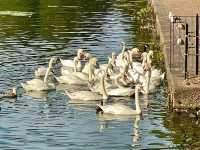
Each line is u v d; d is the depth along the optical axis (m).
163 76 30.61
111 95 29.11
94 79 30.95
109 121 25.52
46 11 49.50
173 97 26.38
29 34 40.78
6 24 44.22
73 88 30.48
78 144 23.00
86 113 26.53
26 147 22.73
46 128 24.64
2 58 34.69
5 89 29.66
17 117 25.91
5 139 23.50
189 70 29.11
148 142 23.19
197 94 26.22
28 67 33.09
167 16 42.97
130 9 50.00
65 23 44.12
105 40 38.75
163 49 34.16
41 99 28.44
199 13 43.97
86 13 48.09
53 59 31.25
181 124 25.00
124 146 22.81
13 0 55.88
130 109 26.42
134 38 39.34
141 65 32.19
